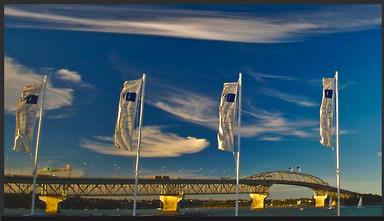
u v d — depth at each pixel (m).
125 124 32.84
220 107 33.34
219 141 33.34
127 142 32.78
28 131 31.72
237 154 34.56
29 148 31.62
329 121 33.75
